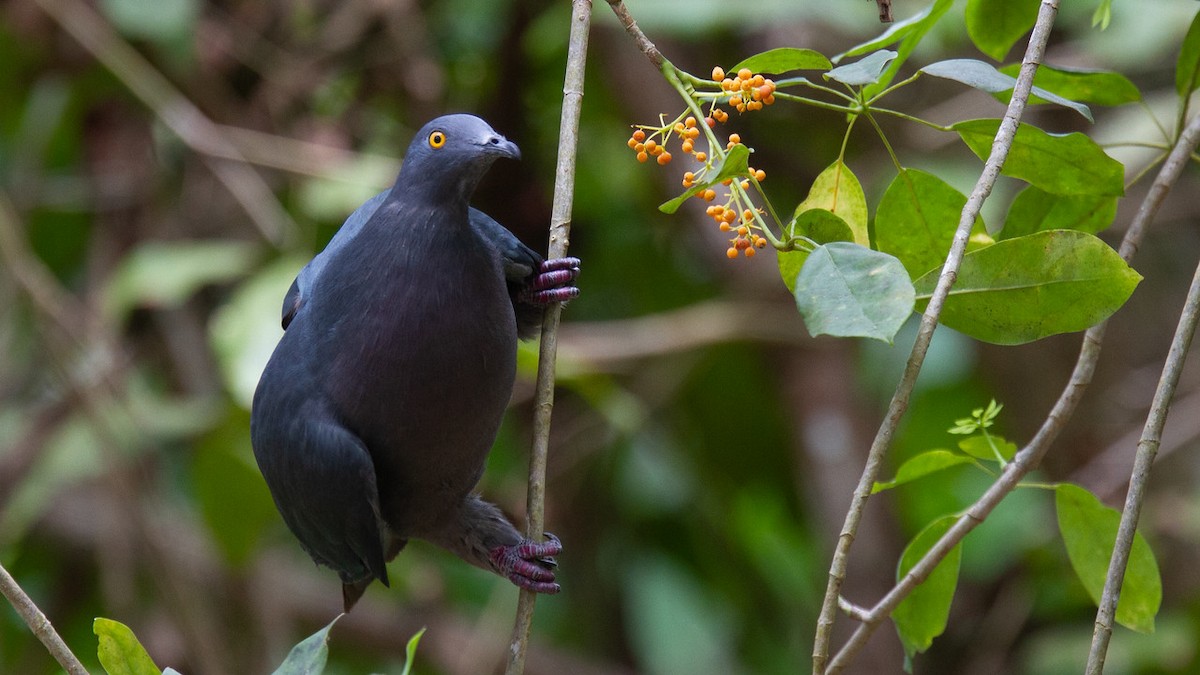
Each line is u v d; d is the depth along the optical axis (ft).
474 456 20.98
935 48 37.11
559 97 42.34
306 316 20.34
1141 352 42.39
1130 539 17.04
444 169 19.40
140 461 36.40
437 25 41.16
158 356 40.81
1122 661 38.86
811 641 42.68
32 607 16.65
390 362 19.57
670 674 43.96
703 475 43.68
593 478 43.45
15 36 38.99
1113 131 37.83
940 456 19.85
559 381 36.35
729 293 41.81
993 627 41.47
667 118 39.83
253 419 21.03
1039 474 41.42
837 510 41.04
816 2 36.96
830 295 15.24
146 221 40.88
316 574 44.55
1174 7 36.42
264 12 39.27
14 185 40.81
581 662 42.34
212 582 39.60
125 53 37.47
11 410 39.37
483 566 22.56
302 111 39.86
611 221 44.47
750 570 44.78
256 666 39.17
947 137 38.73
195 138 36.91
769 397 43.57
